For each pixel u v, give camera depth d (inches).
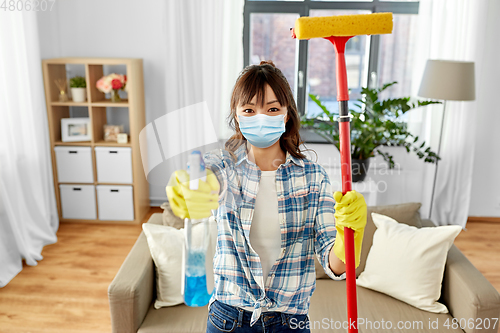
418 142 140.9
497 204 148.7
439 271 74.9
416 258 75.7
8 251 108.4
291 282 42.4
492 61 137.5
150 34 145.1
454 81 116.3
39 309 94.2
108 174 138.0
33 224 120.7
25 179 116.9
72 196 139.6
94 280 106.7
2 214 106.8
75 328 87.7
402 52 145.5
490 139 143.8
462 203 142.9
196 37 137.9
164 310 73.9
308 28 32.2
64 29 145.4
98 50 146.7
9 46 107.1
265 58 151.6
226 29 138.1
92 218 141.2
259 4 145.7
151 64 147.3
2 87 104.0
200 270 38.0
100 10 143.9
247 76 40.2
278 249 42.2
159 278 75.4
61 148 135.6
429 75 120.6
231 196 41.0
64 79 142.0
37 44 119.9
